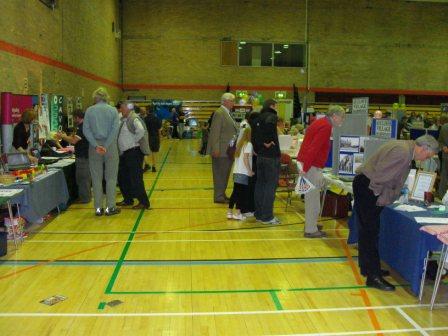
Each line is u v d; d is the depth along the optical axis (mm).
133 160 7238
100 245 5441
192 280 4379
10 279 4344
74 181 7887
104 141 6570
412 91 23734
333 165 6438
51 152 8086
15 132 7023
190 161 14398
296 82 23250
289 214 7160
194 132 22984
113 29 19703
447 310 3785
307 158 5496
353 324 3521
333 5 22922
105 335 3303
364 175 4168
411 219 4023
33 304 3807
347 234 6000
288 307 3816
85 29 14156
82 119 7625
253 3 22641
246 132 6547
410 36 23453
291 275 4547
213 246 5457
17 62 8500
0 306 3764
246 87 23031
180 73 22703
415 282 3904
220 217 6891
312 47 23047
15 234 5305
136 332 3352
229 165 7871
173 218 6805
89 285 4223
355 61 23312
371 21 23172
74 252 5168
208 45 22688
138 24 22281
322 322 3549
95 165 6754
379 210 4188
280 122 9047
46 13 10289
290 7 22766
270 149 6246
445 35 23656
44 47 10156
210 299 3951
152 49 22453
